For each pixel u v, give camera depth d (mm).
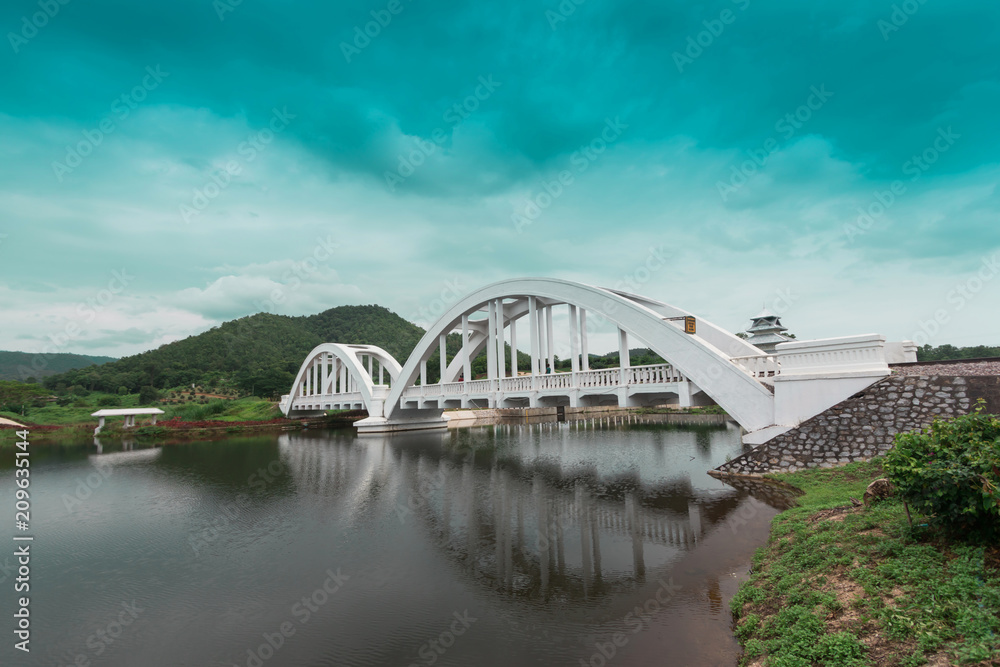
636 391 20875
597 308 23016
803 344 15414
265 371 82375
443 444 37062
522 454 29828
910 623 5395
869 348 14148
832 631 5871
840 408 14273
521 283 27859
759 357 18266
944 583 5805
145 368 81812
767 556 9062
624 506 15805
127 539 14711
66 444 42156
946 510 6441
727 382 17375
